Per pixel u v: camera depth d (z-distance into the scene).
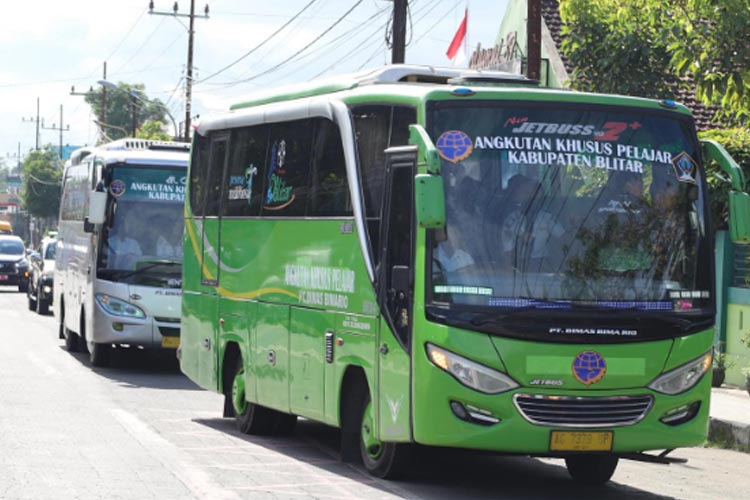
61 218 26.98
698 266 10.84
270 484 10.80
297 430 15.20
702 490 12.16
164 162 21.75
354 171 11.78
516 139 10.60
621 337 10.36
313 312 12.49
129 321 21.22
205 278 15.61
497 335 10.17
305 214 12.81
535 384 10.19
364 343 11.38
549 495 11.17
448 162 10.46
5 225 65.19
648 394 10.44
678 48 15.65
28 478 10.62
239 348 14.55
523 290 10.27
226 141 15.22
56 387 18.39
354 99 11.97
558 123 10.70
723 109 17.02
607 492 11.62
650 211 10.74
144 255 21.48
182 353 16.48
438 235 10.33
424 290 10.30
